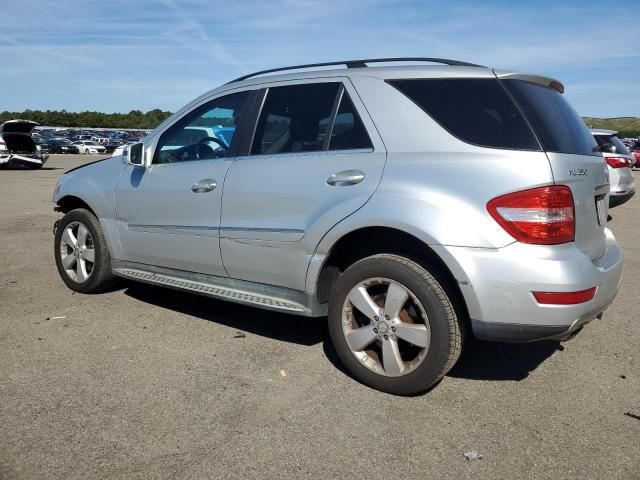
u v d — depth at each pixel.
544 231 2.99
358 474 2.64
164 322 4.61
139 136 67.81
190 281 4.43
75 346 4.08
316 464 2.71
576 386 3.56
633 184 10.80
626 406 3.30
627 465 2.72
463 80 3.38
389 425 3.07
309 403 3.29
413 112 3.41
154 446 2.84
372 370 3.45
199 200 4.20
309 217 3.60
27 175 20.83
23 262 6.61
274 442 2.89
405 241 3.47
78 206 5.51
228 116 4.29
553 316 2.99
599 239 3.52
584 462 2.75
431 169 3.23
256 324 4.59
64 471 2.62
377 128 3.49
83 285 5.25
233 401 3.30
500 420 3.13
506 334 3.06
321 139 3.72
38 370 3.67
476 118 3.25
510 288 3.00
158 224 4.52
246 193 3.91
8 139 23.52
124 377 3.59
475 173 3.11
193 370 3.71
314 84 3.86
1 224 9.35
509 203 3.02
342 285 3.53
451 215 3.10
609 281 3.33
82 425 3.02
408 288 3.26
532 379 3.66
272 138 3.96
